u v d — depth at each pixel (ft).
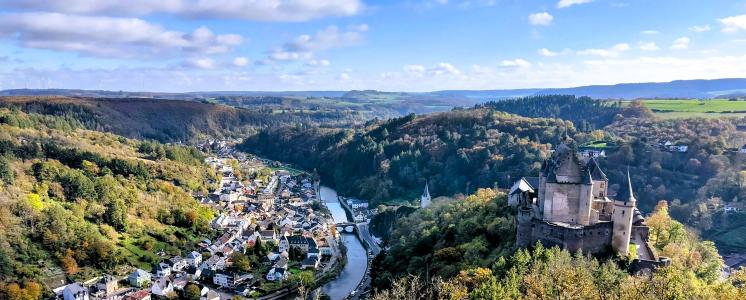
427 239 652.07
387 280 602.85
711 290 367.45
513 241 520.42
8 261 642.63
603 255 459.73
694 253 494.18
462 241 583.99
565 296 327.88
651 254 463.01
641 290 329.93
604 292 339.16
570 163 486.79
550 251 422.82
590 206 478.18
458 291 394.73
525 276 385.50
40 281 646.74
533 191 588.09
